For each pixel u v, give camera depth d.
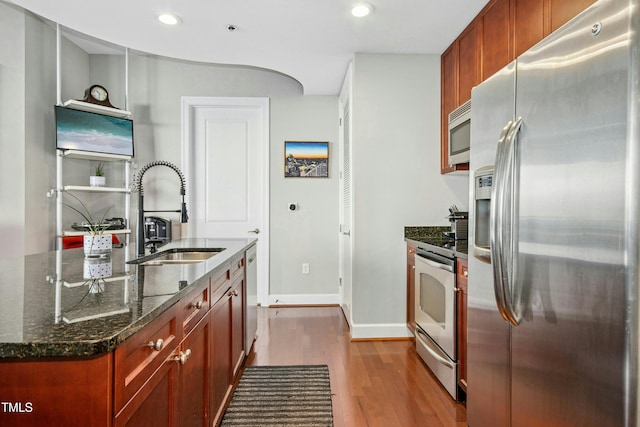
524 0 1.89
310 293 4.10
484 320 1.54
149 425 0.93
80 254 1.99
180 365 1.16
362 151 3.03
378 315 3.03
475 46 2.43
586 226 0.97
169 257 2.26
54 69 3.38
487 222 1.62
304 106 4.06
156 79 3.96
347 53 3.00
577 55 1.00
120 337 0.75
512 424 1.33
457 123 2.58
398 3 2.25
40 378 0.72
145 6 2.27
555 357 1.09
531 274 1.18
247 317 2.55
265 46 2.85
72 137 3.28
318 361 2.59
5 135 2.98
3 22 2.97
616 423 0.90
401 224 3.04
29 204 3.08
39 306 0.94
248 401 2.05
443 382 2.19
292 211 4.08
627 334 0.86
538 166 1.15
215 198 4.08
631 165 0.85
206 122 4.08
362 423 1.84
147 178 3.96
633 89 0.85
